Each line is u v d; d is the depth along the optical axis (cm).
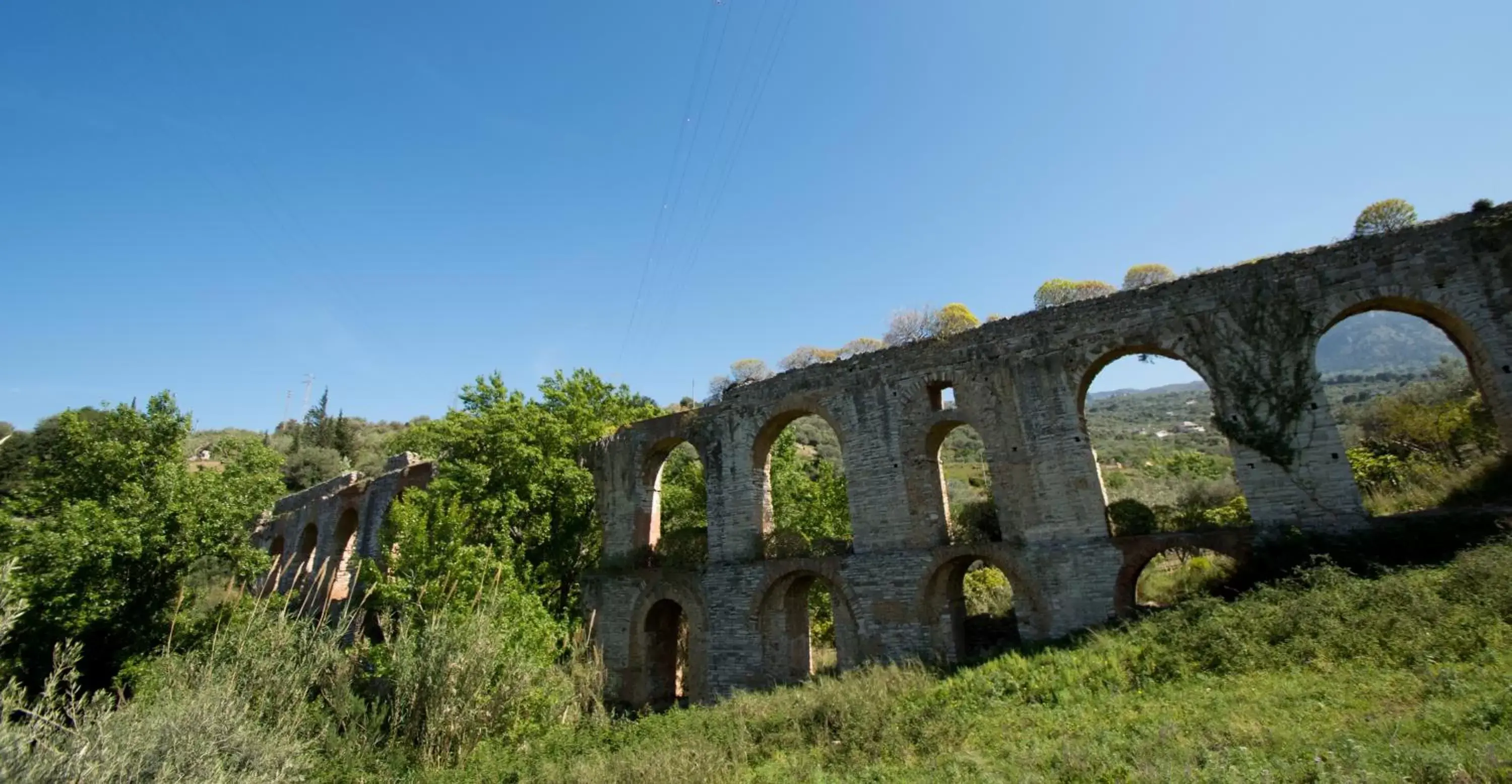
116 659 2695
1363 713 1008
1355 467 3034
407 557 2588
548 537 3503
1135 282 2406
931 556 2322
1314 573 1583
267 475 3406
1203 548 1920
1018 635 2211
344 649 2177
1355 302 1895
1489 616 1191
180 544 2927
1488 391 1833
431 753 1709
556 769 1491
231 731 1320
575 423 3784
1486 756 755
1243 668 1305
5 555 2575
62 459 3158
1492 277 1781
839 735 1455
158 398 3303
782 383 2833
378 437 10588
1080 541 2109
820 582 4025
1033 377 2297
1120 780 936
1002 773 1055
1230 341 2022
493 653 1870
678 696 3036
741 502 2836
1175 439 8675
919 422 2483
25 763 953
